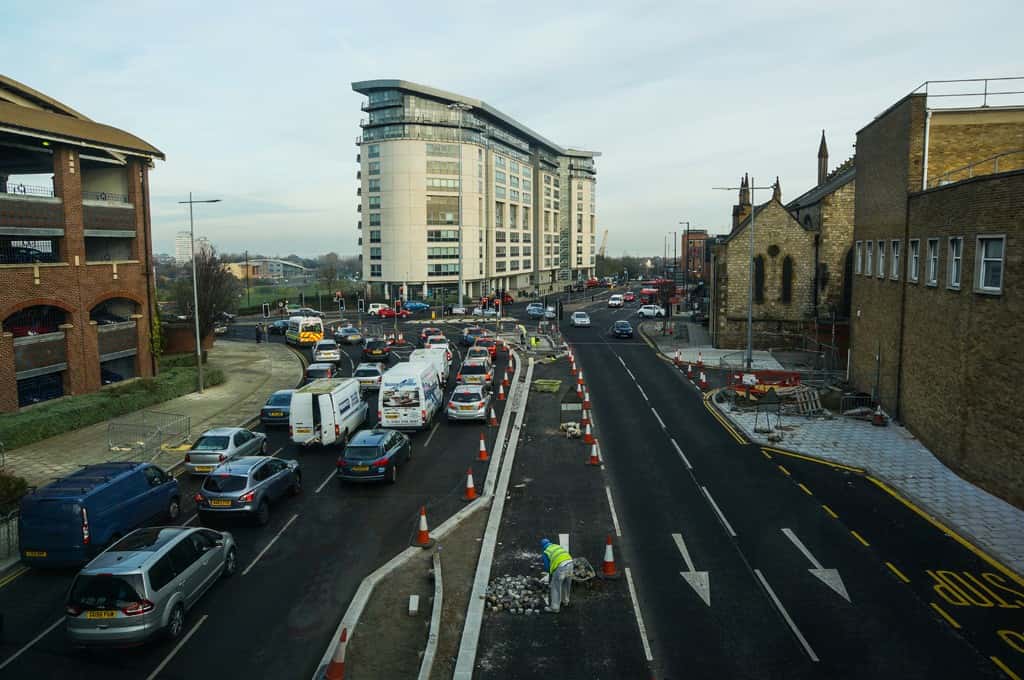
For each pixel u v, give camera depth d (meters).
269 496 19.62
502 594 14.77
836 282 51.75
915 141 27.78
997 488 20.36
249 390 39.81
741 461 24.77
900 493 21.14
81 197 33.38
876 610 14.01
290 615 14.16
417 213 107.00
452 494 21.62
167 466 25.09
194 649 12.87
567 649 12.69
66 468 24.45
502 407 34.53
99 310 38.09
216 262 75.81
